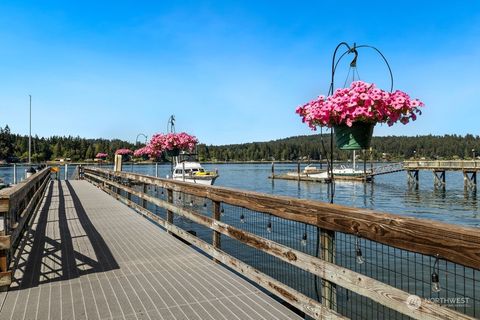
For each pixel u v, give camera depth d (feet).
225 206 36.09
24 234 17.29
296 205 8.33
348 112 8.36
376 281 6.18
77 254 14.28
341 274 7.00
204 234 30.07
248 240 10.40
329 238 7.51
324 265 7.50
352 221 6.67
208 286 10.62
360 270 13.93
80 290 10.36
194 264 12.89
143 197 23.86
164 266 12.66
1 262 10.32
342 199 90.48
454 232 4.80
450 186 124.47
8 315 8.71
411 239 5.47
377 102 8.26
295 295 8.45
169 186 18.06
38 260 13.41
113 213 25.38
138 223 21.40
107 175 43.01
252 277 10.34
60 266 12.67
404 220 5.61
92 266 12.66
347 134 8.96
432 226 5.14
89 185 53.72
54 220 22.40
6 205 10.08
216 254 12.67
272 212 9.25
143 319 8.45
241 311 8.82
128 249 15.10
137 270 12.20
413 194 100.17
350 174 142.31
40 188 29.53
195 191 14.42
